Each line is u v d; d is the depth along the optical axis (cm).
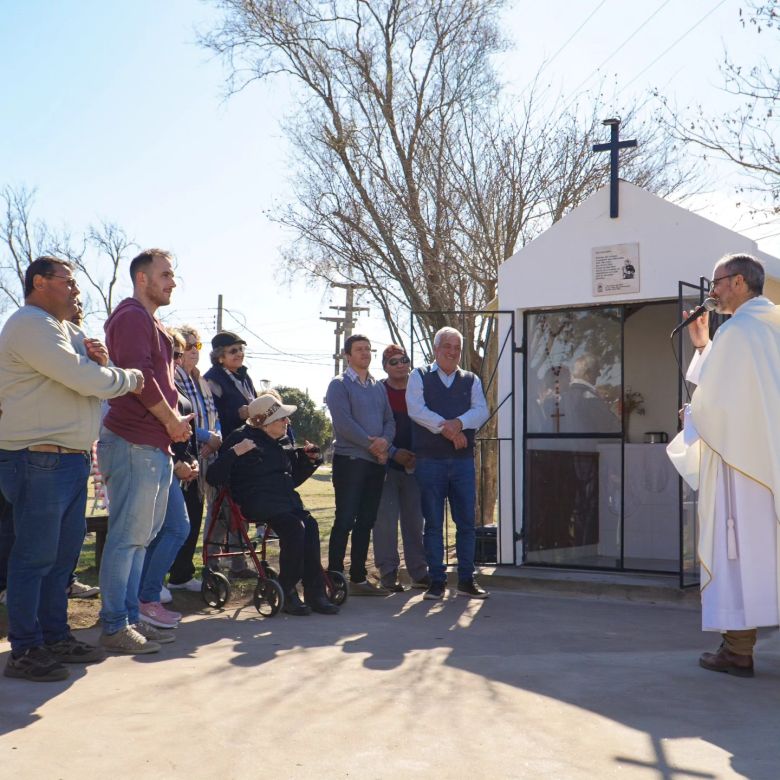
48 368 454
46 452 465
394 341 1669
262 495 672
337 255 1698
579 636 616
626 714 426
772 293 866
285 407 689
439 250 1545
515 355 886
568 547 919
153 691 450
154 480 534
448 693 455
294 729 395
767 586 498
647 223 821
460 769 352
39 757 357
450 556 967
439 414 762
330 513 1753
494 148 1559
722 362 507
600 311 905
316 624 638
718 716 426
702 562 515
